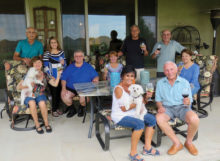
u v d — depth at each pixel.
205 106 3.43
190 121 2.10
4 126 2.97
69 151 2.27
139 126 1.97
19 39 4.39
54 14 4.43
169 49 3.46
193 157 2.11
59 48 3.31
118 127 2.17
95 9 4.67
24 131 2.79
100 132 2.75
